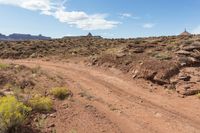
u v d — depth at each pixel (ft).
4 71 60.59
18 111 32.27
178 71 74.84
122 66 92.84
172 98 59.57
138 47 113.19
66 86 60.95
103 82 73.92
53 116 37.78
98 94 58.59
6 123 30.04
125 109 48.32
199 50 88.84
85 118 39.52
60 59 136.67
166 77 71.87
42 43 202.90
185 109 51.16
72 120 37.91
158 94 63.05
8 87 48.16
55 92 49.21
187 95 61.41
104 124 38.32
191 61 80.02
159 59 85.35
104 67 99.50
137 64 87.30
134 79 78.13
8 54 161.68
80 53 151.53
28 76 60.54
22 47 180.45
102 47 175.22
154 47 111.55
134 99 57.31
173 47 100.73
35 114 37.01
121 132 36.29
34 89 51.55
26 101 38.99
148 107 51.31
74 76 81.05
